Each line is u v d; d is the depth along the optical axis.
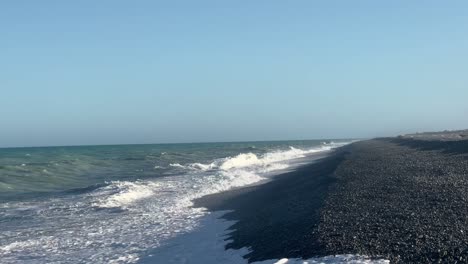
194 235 16.12
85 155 76.56
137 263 13.13
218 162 53.09
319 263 10.04
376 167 29.09
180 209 21.91
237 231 15.98
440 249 10.14
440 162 29.05
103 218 20.03
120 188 28.81
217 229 16.94
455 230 11.69
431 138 69.25
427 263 9.39
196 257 13.26
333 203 16.89
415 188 18.62
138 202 24.25
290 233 13.61
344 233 12.28
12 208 22.78
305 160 58.28
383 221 13.30
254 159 58.75
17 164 50.03
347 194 18.69
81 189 30.39
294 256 11.22
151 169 48.25
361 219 13.82
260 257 11.98
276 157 65.44
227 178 34.47
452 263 9.30
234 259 12.49
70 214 21.09
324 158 58.19
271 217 17.39
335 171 28.70
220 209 21.72
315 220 14.24
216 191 28.77
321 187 22.91
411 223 12.71
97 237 16.48
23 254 14.48
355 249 10.71
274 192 25.59
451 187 18.14
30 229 17.97
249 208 21.31
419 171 24.61
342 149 79.19
